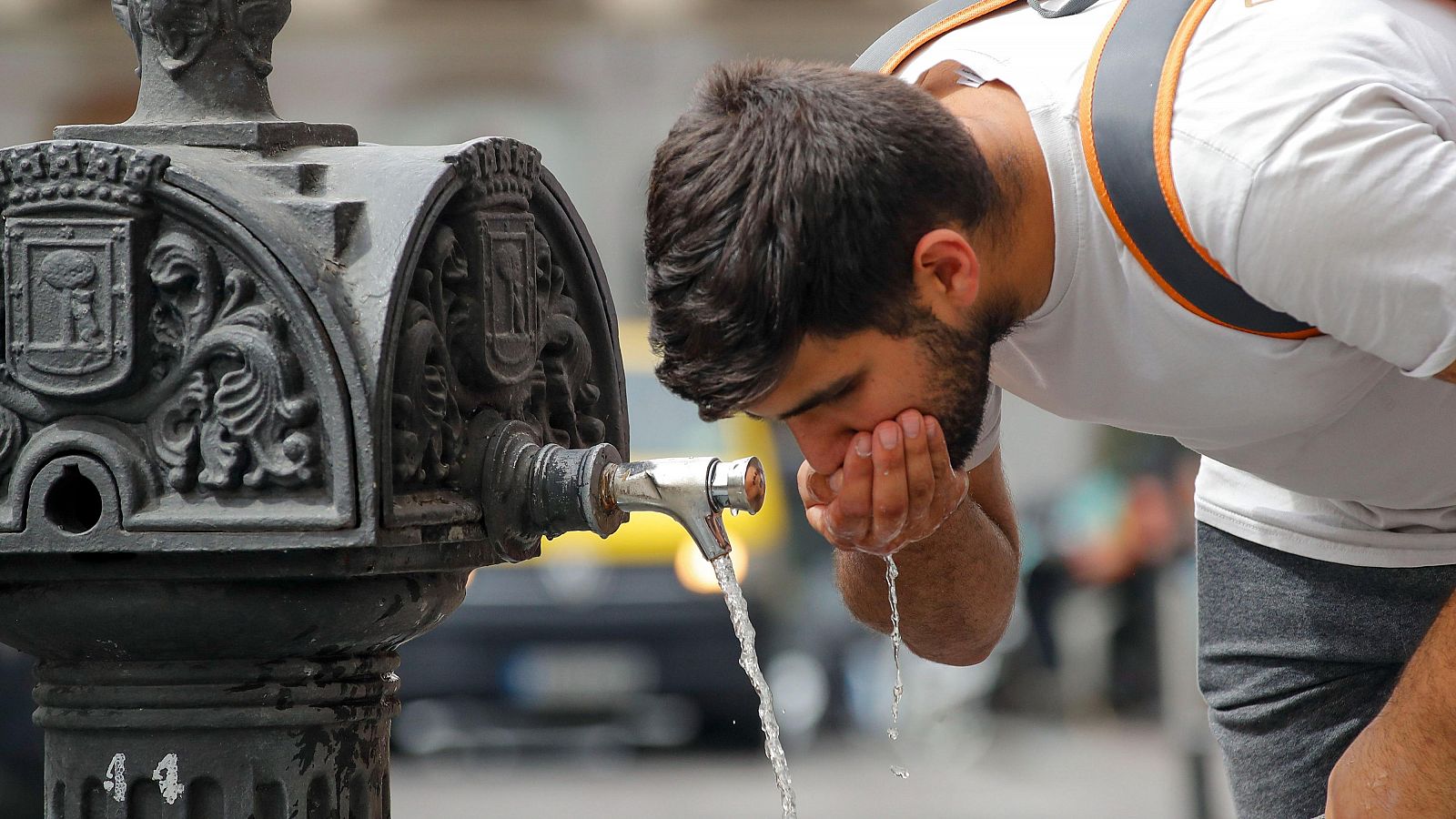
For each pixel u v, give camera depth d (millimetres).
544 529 5125
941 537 6758
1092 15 5352
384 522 4574
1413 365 4844
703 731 19938
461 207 4965
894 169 4844
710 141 4934
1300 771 6758
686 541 18156
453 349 4980
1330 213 4652
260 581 4766
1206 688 7141
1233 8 4977
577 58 42531
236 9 5008
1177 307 5055
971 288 4957
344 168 4852
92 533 4621
